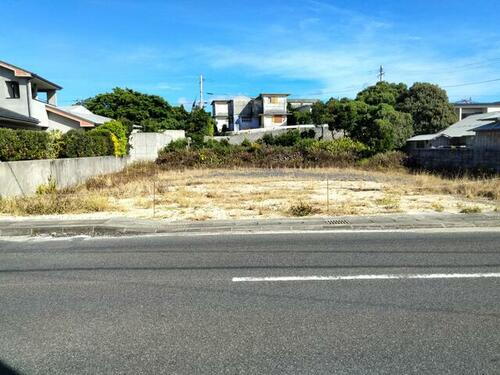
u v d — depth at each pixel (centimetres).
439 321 356
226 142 3478
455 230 734
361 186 1468
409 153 2442
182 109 4925
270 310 386
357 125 3531
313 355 302
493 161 1767
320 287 445
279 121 5494
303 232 730
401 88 4741
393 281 460
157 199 1146
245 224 785
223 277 484
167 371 284
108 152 2119
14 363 296
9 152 1173
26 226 762
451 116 3678
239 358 299
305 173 2083
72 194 1203
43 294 436
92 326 355
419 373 276
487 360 292
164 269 520
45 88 2492
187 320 366
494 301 398
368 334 334
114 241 688
